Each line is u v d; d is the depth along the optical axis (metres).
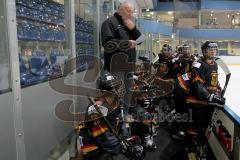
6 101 1.31
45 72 1.82
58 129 2.03
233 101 5.13
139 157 2.24
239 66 13.38
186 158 2.69
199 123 2.50
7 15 1.34
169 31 13.07
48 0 1.98
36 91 1.66
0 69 1.32
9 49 1.36
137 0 11.84
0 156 1.25
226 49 16.56
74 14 2.36
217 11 18.28
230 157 2.23
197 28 16.55
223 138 2.47
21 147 1.45
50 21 1.99
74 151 2.37
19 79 1.43
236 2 18.22
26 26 1.65
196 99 2.48
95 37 3.08
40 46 1.83
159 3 18.25
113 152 2.05
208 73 2.47
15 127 1.39
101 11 3.35
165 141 3.18
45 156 1.81
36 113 1.66
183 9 18.30
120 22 2.80
